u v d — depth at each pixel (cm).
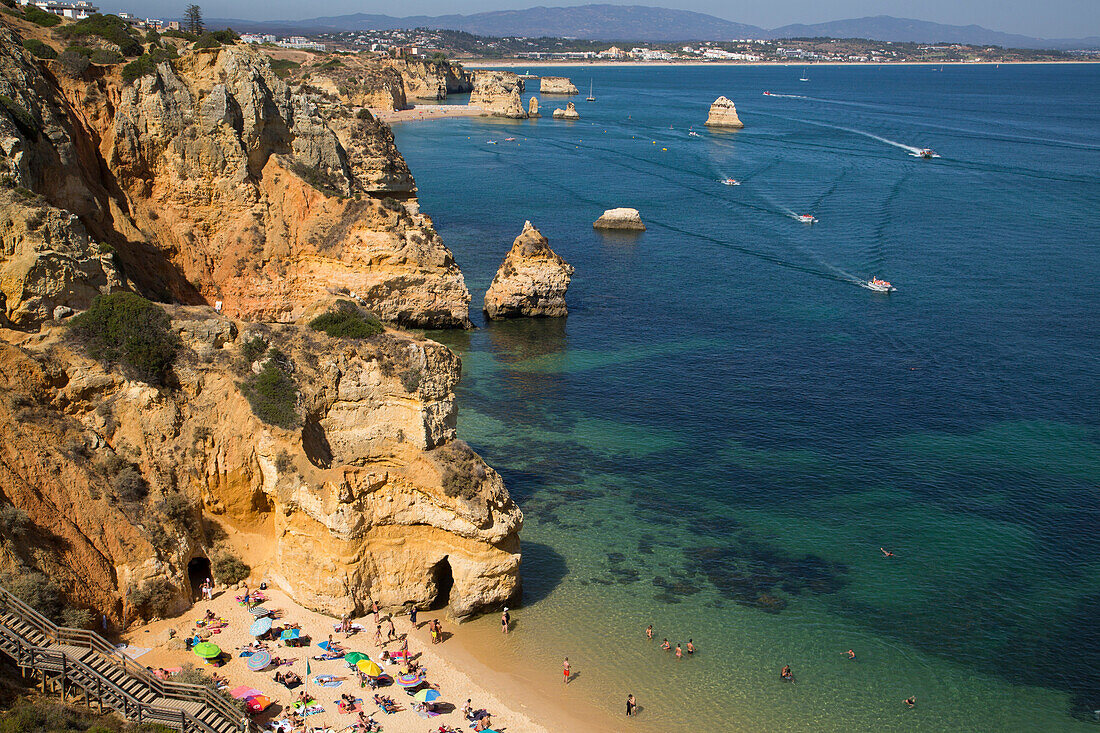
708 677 4175
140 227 7262
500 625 4469
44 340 4512
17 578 3647
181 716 3325
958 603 4791
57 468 4059
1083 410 7375
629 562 5081
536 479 6041
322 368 4672
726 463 6356
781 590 4862
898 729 3891
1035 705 4056
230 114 7606
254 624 4141
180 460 4459
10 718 3061
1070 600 4828
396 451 4603
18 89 6112
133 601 4078
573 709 3928
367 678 3953
